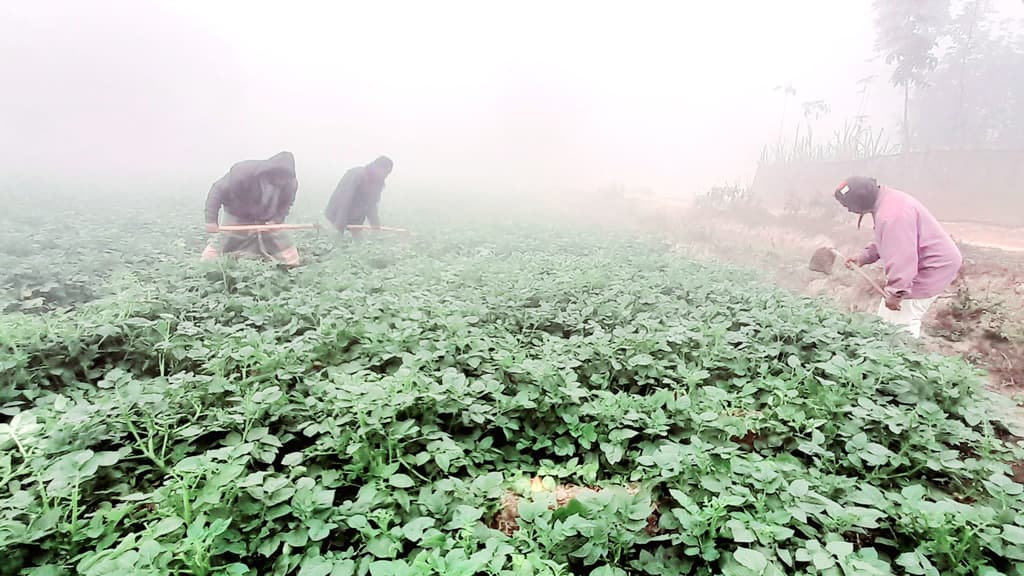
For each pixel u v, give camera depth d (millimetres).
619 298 5992
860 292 8016
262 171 7711
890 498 2871
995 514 2668
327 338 4496
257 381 3891
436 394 3414
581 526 2539
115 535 2518
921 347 5699
